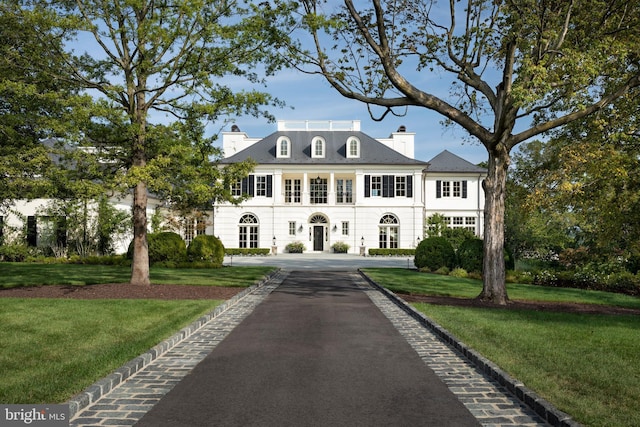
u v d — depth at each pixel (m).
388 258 35.97
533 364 6.11
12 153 12.76
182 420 4.47
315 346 7.51
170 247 23.92
